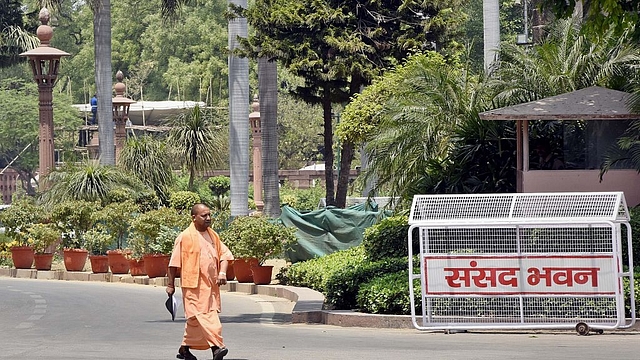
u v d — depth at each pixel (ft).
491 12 122.21
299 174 285.02
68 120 299.58
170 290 48.21
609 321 58.23
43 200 137.18
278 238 99.19
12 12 215.31
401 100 93.35
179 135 184.55
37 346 55.06
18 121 302.86
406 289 65.00
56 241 124.77
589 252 58.29
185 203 169.78
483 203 58.90
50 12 157.07
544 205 58.23
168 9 177.06
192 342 47.26
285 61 129.49
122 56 340.39
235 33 142.31
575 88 91.35
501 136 87.97
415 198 59.72
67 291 98.84
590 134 81.15
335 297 71.61
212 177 241.35
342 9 129.49
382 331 61.87
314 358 48.16
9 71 334.24
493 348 51.55
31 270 124.26
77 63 345.72
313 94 136.36
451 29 132.67
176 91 317.42
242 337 59.21
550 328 58.59
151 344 55.88
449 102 92.27
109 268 120.67
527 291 58.80
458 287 59.52
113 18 343.46
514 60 94.63
